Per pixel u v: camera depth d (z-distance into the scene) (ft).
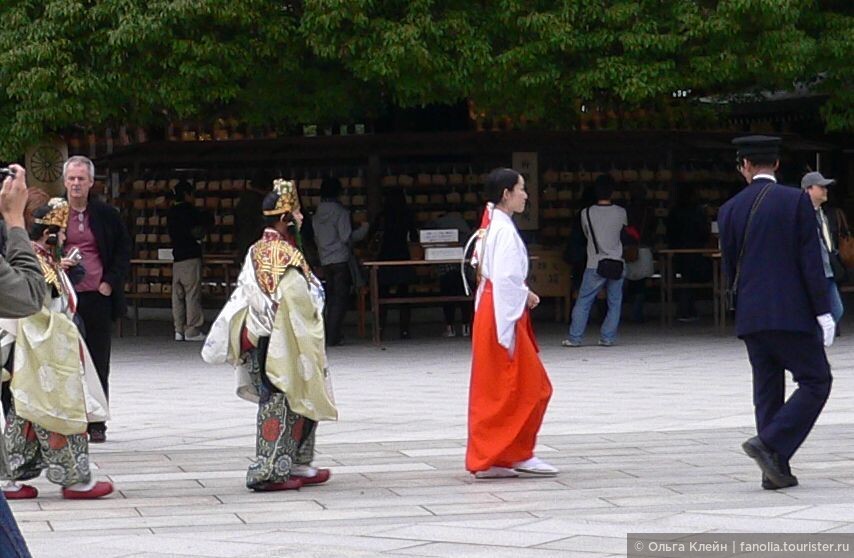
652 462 49.42
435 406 67.21
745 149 44.39
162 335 108.58
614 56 88.89
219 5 85.35
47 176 93.30
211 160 117.19
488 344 46.50
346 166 115.55
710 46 88.94
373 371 82.74
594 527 37.55
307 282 45.27
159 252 111.96
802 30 90.38
